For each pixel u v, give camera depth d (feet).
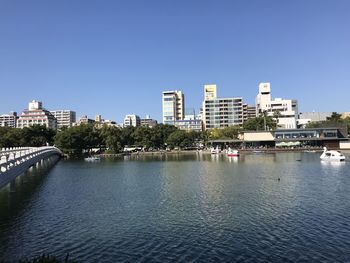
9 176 129.08
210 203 146.61
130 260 83.76
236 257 84.43
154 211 133.80
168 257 85.15
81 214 129.90
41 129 588.50
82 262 82.89
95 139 600.80
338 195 160.45
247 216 123.03
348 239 95.96
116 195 171.32
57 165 376.68
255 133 647.56
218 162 385.91
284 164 332.39
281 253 86.53
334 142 609.42
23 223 116.98
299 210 130.72
